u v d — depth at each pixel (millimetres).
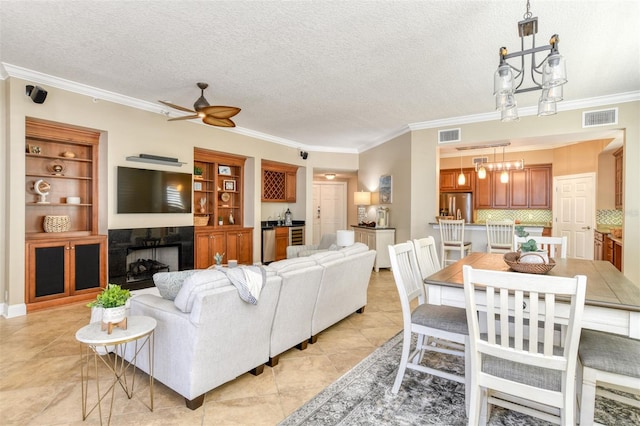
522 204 7895
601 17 2604
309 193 8047
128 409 2047
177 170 5289
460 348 2617
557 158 7387
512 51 3197
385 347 2984
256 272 2342
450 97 4531
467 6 2496
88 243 4281
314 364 2668
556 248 7020
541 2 2426
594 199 6434
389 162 6867
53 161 4363
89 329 1912
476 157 7934
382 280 5812
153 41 3068
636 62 3408
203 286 2031
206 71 3734
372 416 1977
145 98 4668
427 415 1985
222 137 6047
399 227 6434
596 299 1657
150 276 4984
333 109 5105
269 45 3127
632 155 4332
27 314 3773
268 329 2502
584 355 1655
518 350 1499
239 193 6855
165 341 2123
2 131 3760
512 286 1454
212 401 2145
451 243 5160
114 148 4531
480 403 1704
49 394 2213
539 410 1875
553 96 2121
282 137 7148
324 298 3094
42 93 3736
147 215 4914
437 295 2104
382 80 3955
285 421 1931
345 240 4207
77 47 3197
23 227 3775
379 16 2641
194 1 2463
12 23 2773
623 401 1876
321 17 2660
